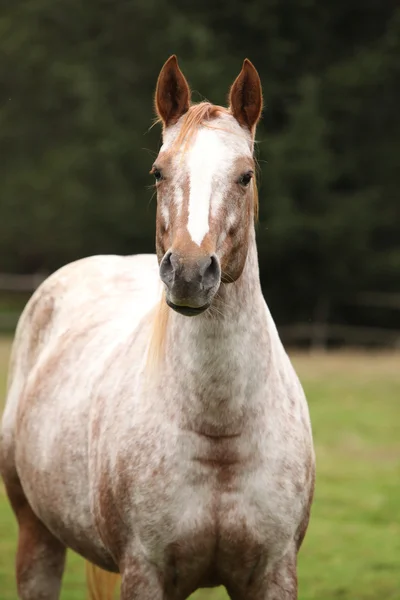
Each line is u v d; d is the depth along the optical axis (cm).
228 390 482
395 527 1038
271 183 2845
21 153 3434
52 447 583
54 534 612
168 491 488
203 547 492
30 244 3372
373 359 2397
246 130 500
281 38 3030
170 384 496
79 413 567
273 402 502
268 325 513
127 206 3002
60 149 3297
